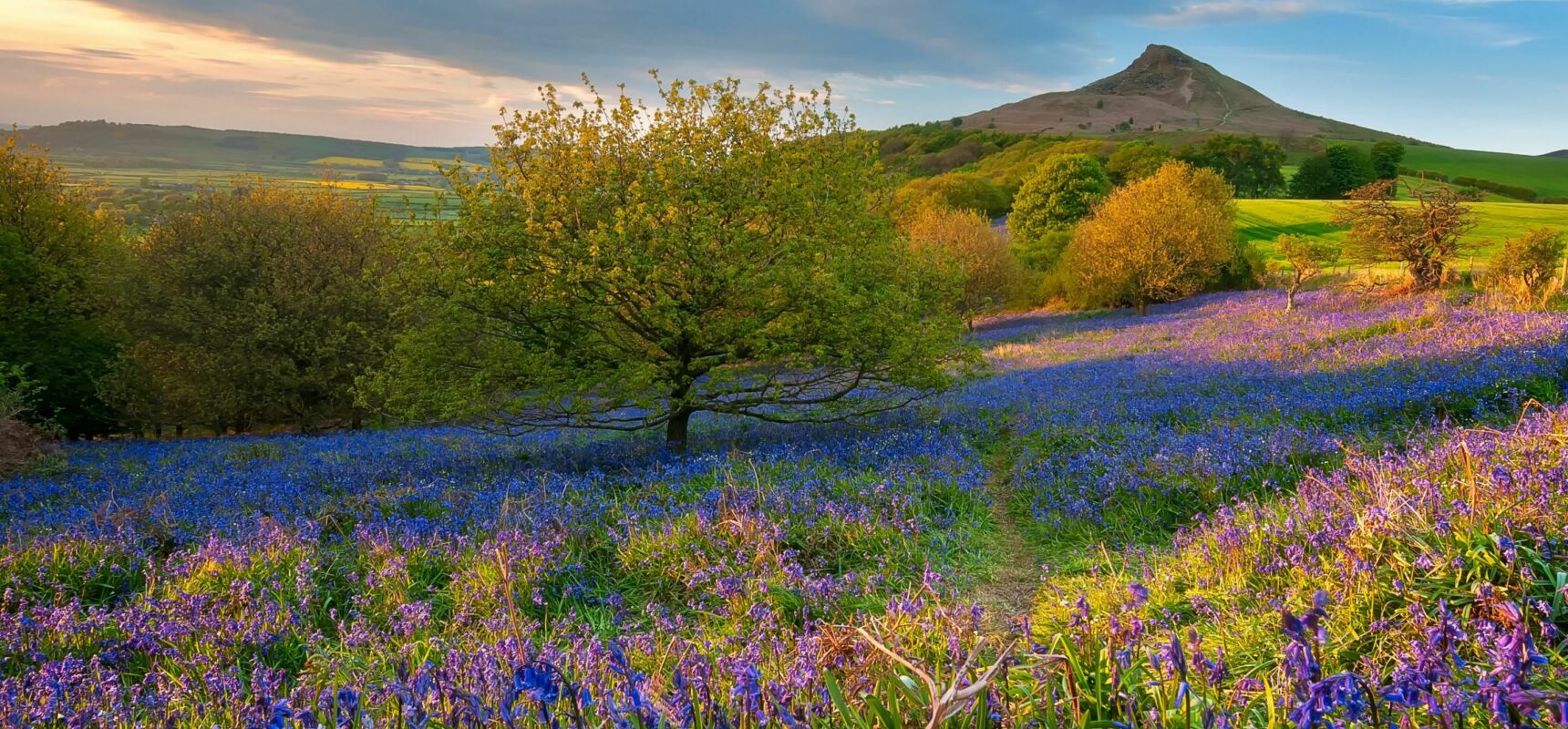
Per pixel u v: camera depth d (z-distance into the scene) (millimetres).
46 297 29594
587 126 12539
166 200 28062
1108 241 42156
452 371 13336
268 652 6008
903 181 14688
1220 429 10914
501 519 8641
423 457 15812
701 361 12945
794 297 12453
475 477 12375
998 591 7051
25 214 30359
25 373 27484
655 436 16344
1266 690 2871
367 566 7691
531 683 2557
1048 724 2803
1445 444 7168
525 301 12414
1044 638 5367
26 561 7762
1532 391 10500
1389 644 4117
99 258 31078
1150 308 42906
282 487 12195
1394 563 4758
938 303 14406
